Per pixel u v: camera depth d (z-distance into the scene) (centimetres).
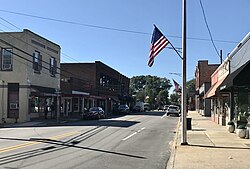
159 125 3152
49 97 4038
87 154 1395
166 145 1741
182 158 1298
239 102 2242
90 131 2367
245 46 2025
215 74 3675
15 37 3494
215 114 3778
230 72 2577
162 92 13050
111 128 2638
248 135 2002
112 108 6719
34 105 3666
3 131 2370
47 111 3944
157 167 1148
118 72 8000
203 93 5725
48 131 2350
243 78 1897
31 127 2773
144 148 1617
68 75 6222
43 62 3872
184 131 1725
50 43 4072
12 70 3481
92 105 5975
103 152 1462
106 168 1115
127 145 1714
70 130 2425
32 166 1119
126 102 8856
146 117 4709
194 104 9850
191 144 1728
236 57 2327
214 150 1509
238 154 1388
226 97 3033
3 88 3484
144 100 12388
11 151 1431
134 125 3064
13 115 3456
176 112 5334
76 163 1190
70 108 4866
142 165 1181
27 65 3475
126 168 1124
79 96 4459
